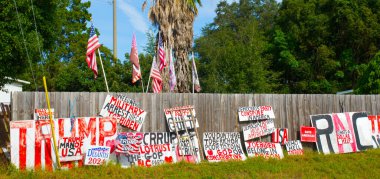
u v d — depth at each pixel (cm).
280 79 3544
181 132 1277
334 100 1445
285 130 1373
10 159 1134
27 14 1440
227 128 1327
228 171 1154
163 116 1273
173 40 1941
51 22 1591
